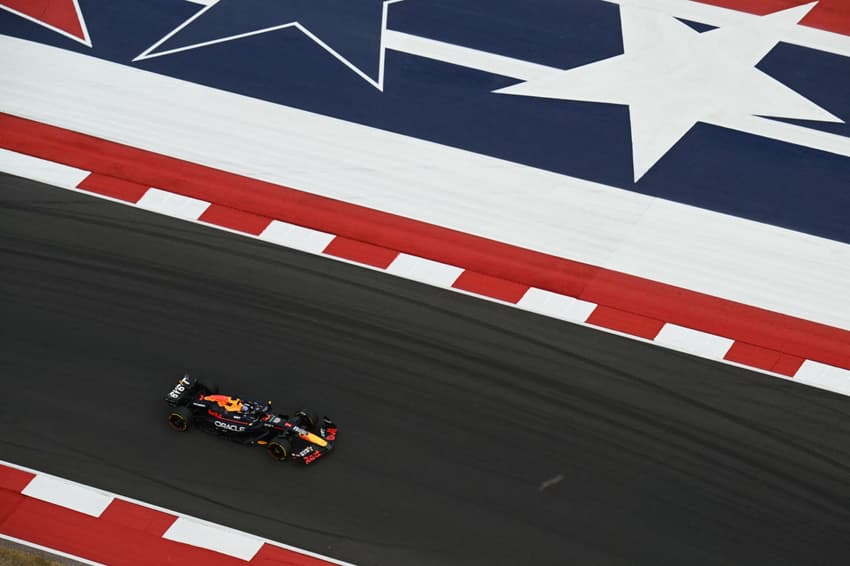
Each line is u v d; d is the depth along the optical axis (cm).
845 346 8688
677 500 7638
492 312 8762
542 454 7844
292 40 10794
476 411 8075
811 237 9444
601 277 9062
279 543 7325
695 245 9331
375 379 8244
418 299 8806
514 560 7288
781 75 10719
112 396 8075
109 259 8931
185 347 8388
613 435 7975
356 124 10094
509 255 9181
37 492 7544
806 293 9038
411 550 7319
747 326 8781
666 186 9750
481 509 7531
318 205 9456
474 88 10469
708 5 11362
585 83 10562
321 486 7606
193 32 10800
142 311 8594
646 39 11000
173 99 10194
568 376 8331
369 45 10794
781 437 8038
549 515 7512
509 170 9800
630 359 8488
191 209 9362
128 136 9894
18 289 8675
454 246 9225
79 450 7775
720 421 8106
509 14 11175
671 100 10444
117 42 10650
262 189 9550
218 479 7638
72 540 7306
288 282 8856
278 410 8031
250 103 10200
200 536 7350
